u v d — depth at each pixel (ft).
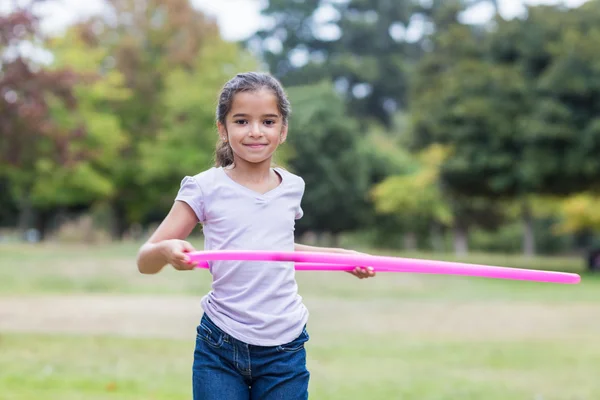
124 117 114.83
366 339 33.22
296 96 135.85
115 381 22.74
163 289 53.06
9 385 21.79
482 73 88.53
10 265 62.69
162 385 22.38
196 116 106.93
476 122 86.53
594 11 90.89
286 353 10.14
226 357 10.08
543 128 80.43
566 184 86.28
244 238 10.19
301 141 130.41
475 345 32.04
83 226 100.32
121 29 120.88
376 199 136.56
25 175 103.50
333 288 57.72
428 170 120.26
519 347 31.71
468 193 93.97
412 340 33.22
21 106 56.59
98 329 34.50
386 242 155.02
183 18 119.96
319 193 132.98
